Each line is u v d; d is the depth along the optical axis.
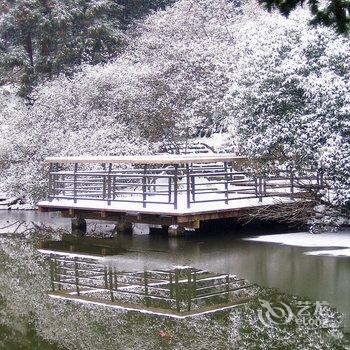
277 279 10.17
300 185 14.91
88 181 17.53
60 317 8.84
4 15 30.53
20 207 23.34
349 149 13.51
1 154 22.55
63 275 11.60
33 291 10.42
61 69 29.09
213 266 11.51
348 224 15.07
